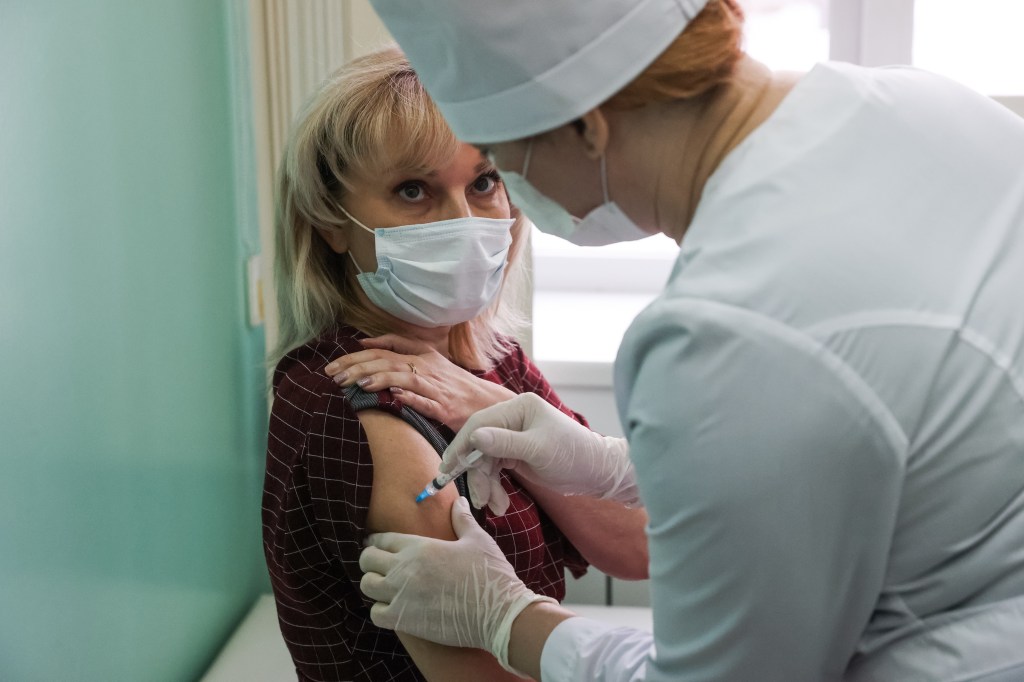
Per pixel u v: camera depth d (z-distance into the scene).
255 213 2.28
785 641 0.90
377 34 2.21
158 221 1.79
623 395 0.98
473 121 1.02
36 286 1.38
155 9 1.76
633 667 1.07
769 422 0.86
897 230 0.91
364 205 1.40
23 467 1.36
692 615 0.93
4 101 1.30
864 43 2.69
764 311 0.87
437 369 1.47
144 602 1.77
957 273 0.92
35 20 1.37
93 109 1.54
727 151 0.97
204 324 2.02
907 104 0.99
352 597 1.41
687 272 0.92
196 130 1.95
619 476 1.44
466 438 1.32
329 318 1.51
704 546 0.90
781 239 0.90
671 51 0.93
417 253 1.40
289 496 1.36
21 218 1.34
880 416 0.86
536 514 1.53
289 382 1.41
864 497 0.87
